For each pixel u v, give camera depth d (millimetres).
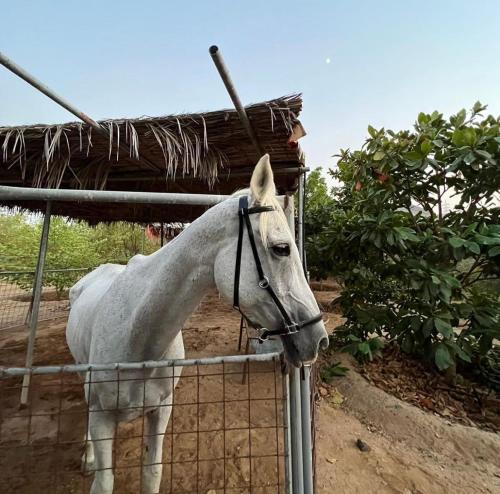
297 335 1104
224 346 4160
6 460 2000
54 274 6230
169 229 7340
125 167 2902
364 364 3404
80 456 2045
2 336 4465
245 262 1122
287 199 1287
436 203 3375
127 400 1308
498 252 2576
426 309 3010
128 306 1310
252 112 1937
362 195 3902
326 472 1967
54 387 2984
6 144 2012
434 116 3301
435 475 1985
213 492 1825
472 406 2791
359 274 3594
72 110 1658
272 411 2676
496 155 2766
